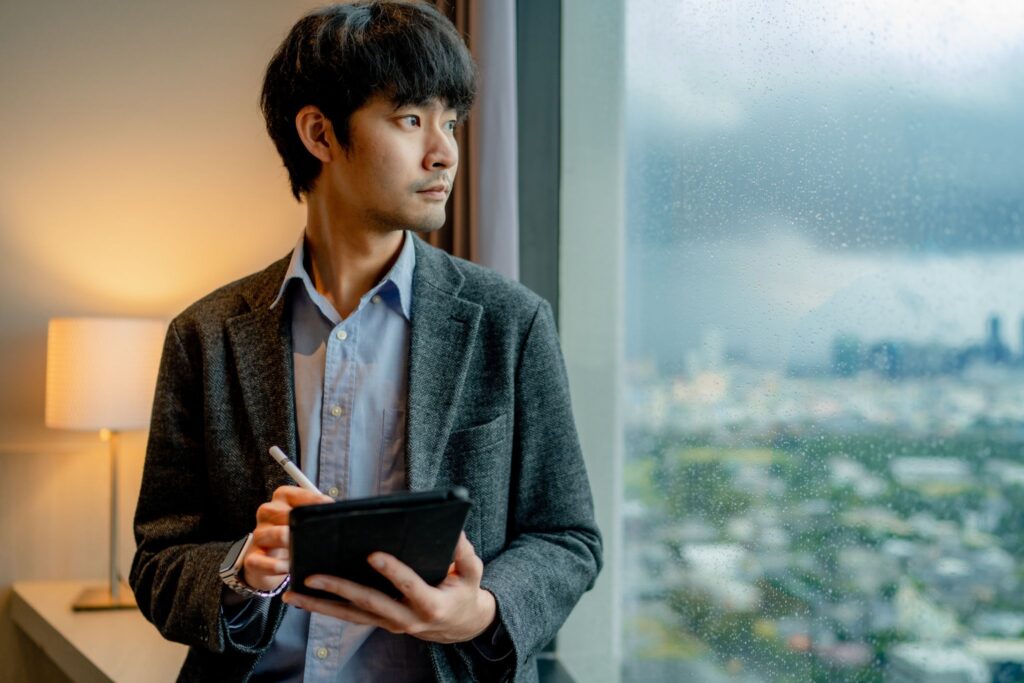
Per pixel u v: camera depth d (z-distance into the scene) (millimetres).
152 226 2480
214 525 1193
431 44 1048
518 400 1159
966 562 897
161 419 1195
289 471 990
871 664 1048
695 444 1489
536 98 2021
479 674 1065
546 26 2023
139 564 1181
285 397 1128
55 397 2164
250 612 1074
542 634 1068
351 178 1079
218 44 2486
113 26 2455
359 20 1067
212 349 1175
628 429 1735
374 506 816
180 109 2480
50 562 2443
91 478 2465
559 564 1113
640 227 1680
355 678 1098
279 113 1131
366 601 875
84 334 2143
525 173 2023
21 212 2449
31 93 2439
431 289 1161
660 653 1612
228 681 1089
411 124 1064
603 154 1823
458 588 919
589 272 1891
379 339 1147
